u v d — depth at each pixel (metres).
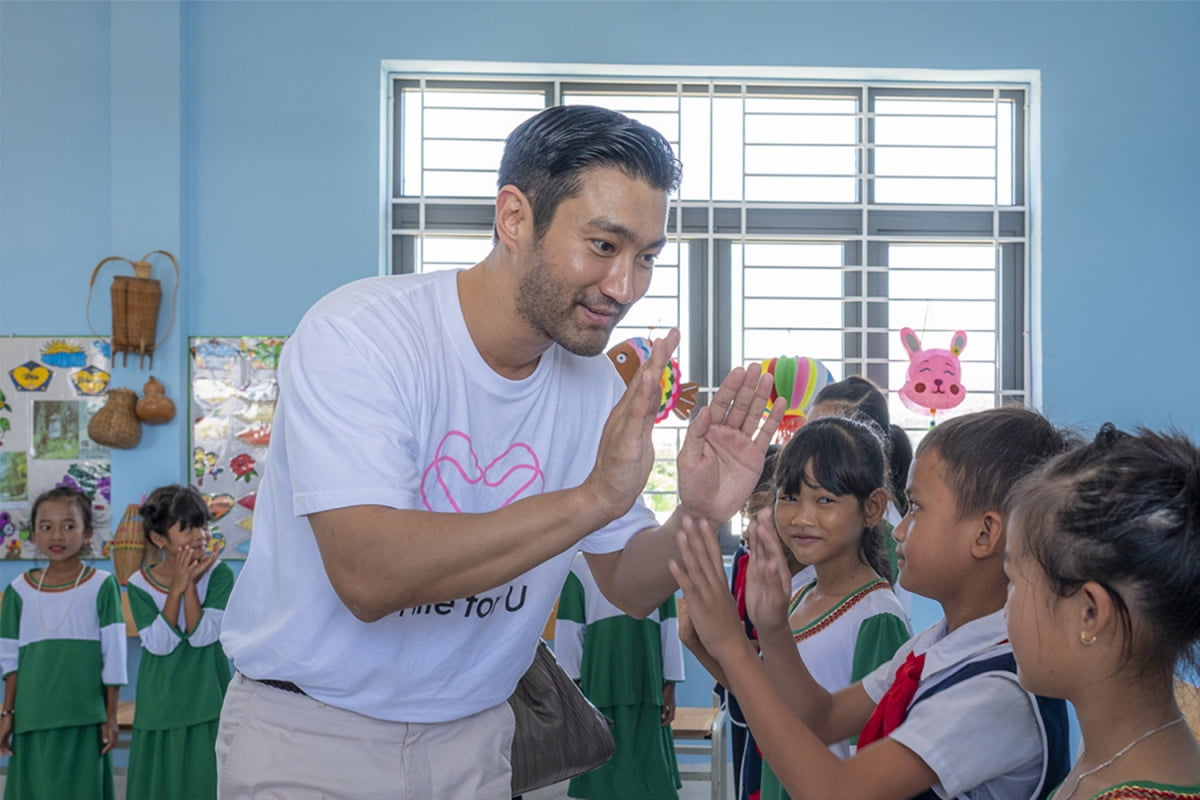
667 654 3.38
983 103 4.25
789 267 4.24
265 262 4.05
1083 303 4.07
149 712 3.21
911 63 4.07
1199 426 4.04
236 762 1.24
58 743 3.28
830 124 4.24
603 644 3.36
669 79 4.20
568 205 1.06
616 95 4.23
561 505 0.99
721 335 4.23
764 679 1.13
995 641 1.12
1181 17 4.08
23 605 3.32
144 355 3.99
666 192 1.09
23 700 3.27
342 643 1.18
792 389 3.63
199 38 4.07
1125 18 4.08
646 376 0.97
